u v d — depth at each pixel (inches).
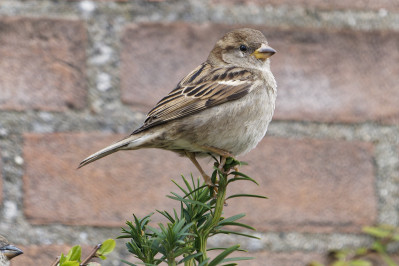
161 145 170.2
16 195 201.3
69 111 206.7
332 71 220.5
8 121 203.5
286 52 220.1
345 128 217.5
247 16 220.2
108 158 207.3
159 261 111.7
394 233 211.9
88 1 213.0
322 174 214.5
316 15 223.1
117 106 208.7
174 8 217.2
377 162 216.5
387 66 222.8
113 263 203.0
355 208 214.1
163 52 213.8
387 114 219.6
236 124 173.6
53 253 200.2
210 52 202.2
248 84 177.5
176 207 208.2
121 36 212.8
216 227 117.0
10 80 206.1
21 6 210.8
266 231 211.0
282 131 215.3
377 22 225.1
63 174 204.1
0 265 160.9
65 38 209.9
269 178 212.8
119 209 205.8
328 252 212.2
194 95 170.9
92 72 209.5
